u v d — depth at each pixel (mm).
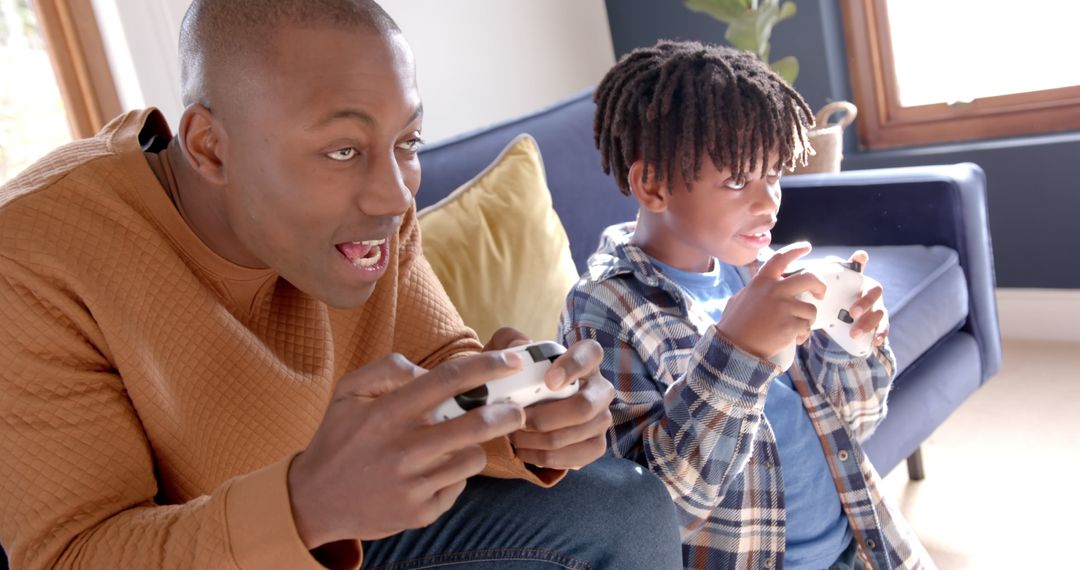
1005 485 1967
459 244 1487
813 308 1093
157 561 762
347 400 730
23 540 831
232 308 979
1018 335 2676
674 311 1249
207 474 942
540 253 1560
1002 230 2627
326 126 822
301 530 729
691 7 2469
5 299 855
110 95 2088
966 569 1727
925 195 1905
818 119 2396
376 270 906
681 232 1284
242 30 832
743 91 1220
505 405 723
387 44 845
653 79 1278
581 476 956
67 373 858
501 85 2742
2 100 2020
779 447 1271
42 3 2021
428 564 938
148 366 899
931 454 2156
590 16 3014
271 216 871
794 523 1275
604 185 1897
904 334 1707
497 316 1475
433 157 1680
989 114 2658
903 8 2734
